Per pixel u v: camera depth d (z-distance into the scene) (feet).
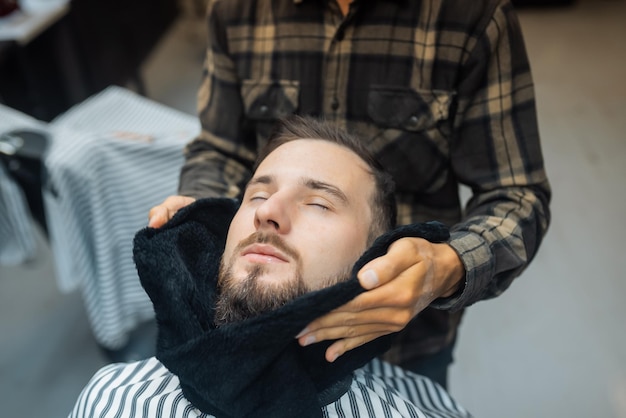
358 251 2.10
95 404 2.24
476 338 5.22
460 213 2.86
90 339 5.29
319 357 1.98
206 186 2.62
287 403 1.85
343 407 2.20
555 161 7.75
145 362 2.46
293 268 1.95
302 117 2.39
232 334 1.75
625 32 11.55
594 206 6.82
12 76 6.66
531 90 2.42
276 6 2.57
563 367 4.89
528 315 5.41
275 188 2.14
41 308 5.65
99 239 3.88
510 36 2.33
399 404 2.28
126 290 4.33
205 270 2.20
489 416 4.53
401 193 2.70
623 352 4.99
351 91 2.59
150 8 11.28
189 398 2.10
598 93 9.43
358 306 1.66
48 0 6.90
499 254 2.13
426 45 2.39
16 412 4.68
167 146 3.92
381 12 2.43
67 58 7.45
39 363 5.10
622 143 8.04
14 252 4.50
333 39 2.51
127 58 9.82
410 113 2.50
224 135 2.84
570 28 11.97
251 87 2.71
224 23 2.67
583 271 5.87
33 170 3.72
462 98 2.45
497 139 2.42
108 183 3.82
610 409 4.52
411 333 2.94
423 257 1.81
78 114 4.69
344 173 2.14
